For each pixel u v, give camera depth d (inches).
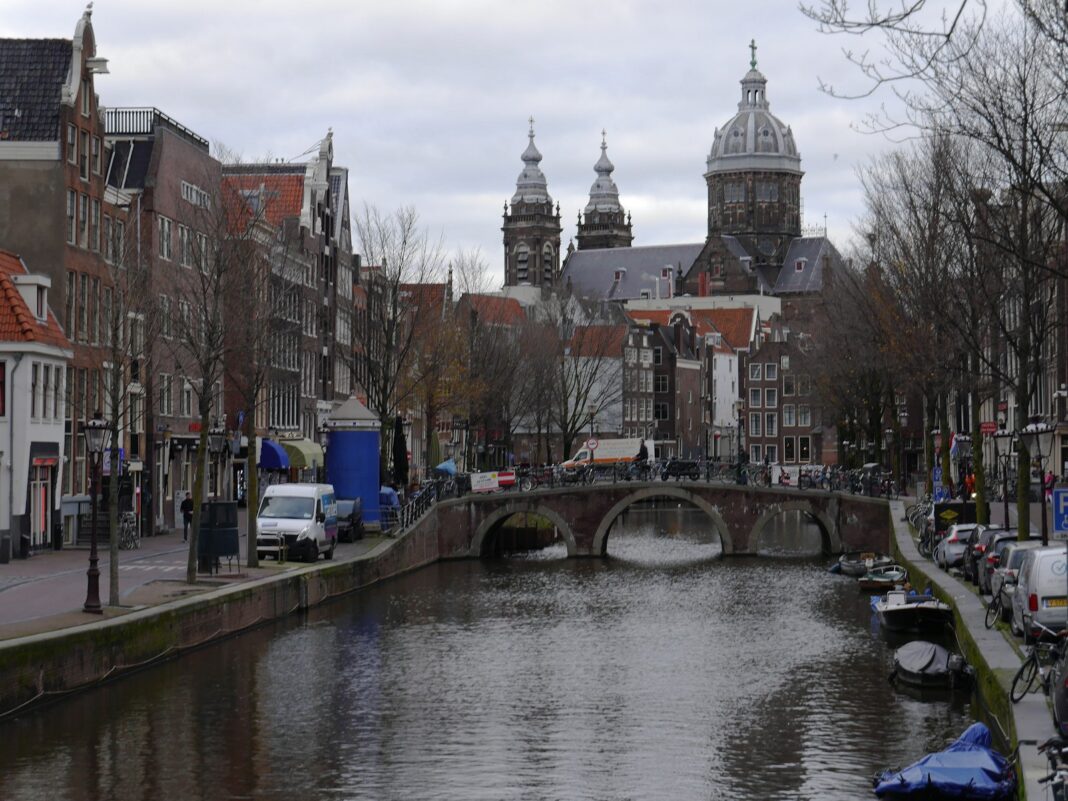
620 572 2977.4
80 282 2381.9
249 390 2181.3
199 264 2204.7
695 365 6963.6
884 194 3467.0
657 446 6658.5
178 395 2778.1
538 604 2370.8
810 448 7253.9
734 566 3120.1
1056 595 1298.0
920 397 3435.0
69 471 2331.4
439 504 3272.6
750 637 1988.2
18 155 2304.4
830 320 3826.3
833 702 1507.1
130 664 1550.2
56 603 1641.2
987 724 1268.5
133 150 2716.5
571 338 5374.0
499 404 4301.2
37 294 2199.8
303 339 3553.2
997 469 3459.6
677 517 4990.2
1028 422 1883.6
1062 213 1054.4
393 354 3538.4
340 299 3996.1
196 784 1194.0
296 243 3206.2
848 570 2881.4
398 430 3412.9
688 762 1267.2
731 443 7342.5
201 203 2519.7
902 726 1385.3
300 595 2129.7
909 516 2987.2
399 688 1594.5
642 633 2032.5
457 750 1314.0
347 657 1781.5
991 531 1895.9
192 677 1596.9
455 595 2493.8
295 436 3442.4
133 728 1365.7
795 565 3137.3
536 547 3730.3
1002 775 1065.5
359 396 4274.1
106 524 2364.7
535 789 1184.2
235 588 1870.1
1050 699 1099.3
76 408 2187.5
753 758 1278.3
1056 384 2930.6
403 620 2135.8
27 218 2306.8
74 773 1216.2
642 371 6505.9
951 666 1557.6
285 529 2327.8
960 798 1060.5
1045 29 979.9
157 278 2498.8
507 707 1498.5
